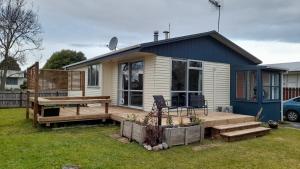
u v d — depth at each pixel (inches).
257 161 225.3
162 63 413.1
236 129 332.8
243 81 485.1
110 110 433.7
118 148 251.9
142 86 442.3
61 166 195.2
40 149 239.1
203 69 465.7
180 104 432.8
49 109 341.7
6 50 910.4
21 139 276.7
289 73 677.9
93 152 234.4
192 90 450.3
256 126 366.9
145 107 426.6
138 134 270.8
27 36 947.3
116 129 343.0
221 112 443.5
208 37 473.7
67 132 321.7
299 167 212.2
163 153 241.8
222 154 244.2
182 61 438.6
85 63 599.2
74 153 229.3
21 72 1128.8
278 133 366.0
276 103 482.6
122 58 483.8
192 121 301.0
